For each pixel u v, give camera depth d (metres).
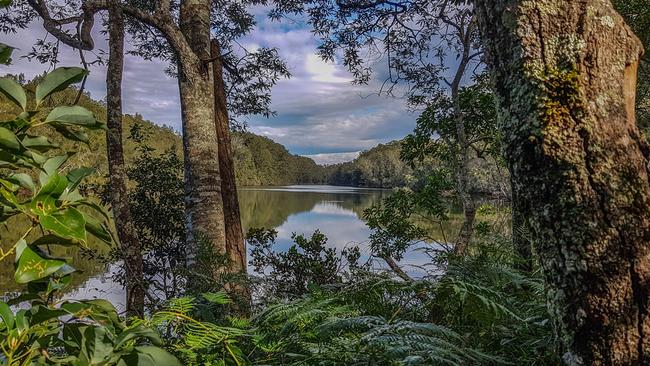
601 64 0.96
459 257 2.42
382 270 2.32
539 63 0.98
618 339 0.90
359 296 1.82
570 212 0.93
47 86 0.64
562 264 0.95
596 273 0.91
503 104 1.06
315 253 5.40
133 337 0.64
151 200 6.64
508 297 1.93
